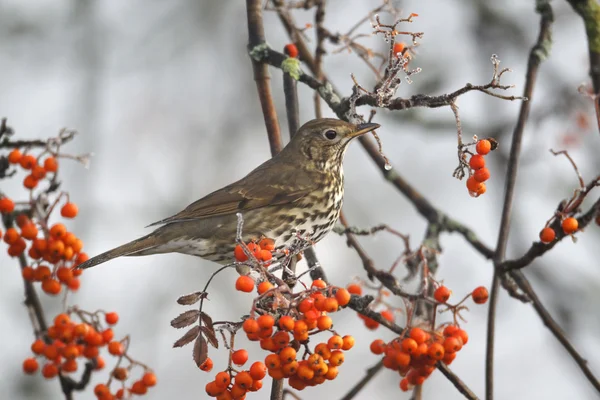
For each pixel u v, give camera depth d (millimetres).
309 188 11469
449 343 7426
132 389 8508
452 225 11219
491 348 8531
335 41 10398
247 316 6859
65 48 15008
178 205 15312
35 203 7996
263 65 10070
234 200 11328
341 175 11891
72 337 8227
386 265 15586
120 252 10906
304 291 6828
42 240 8031
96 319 8477
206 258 11484
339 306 7008
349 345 6914
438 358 7344
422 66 14250
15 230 8102
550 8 10281
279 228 11422
